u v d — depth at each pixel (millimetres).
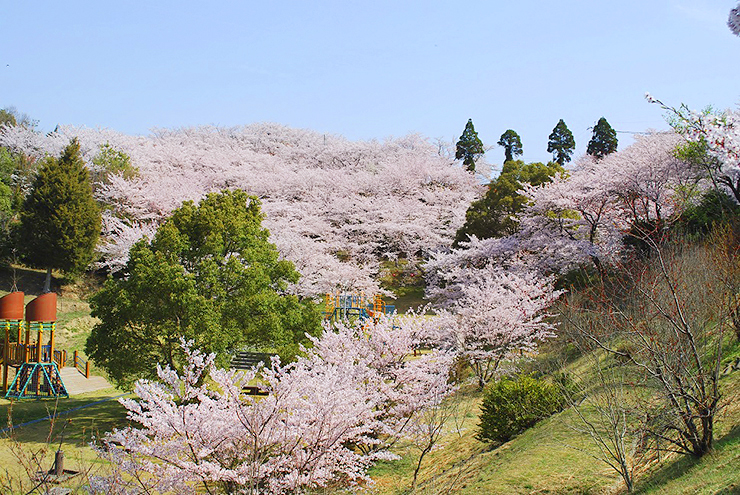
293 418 8469
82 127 40500
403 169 44031
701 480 6848
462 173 44469
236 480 7887
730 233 12023
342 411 9242
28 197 30391
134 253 16641
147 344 16172
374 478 11453
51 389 19344
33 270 31688
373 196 43250
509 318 17828
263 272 18062
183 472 7750
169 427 7859
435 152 53750
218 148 54344
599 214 22781
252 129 64250
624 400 8906
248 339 17500
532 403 11883
